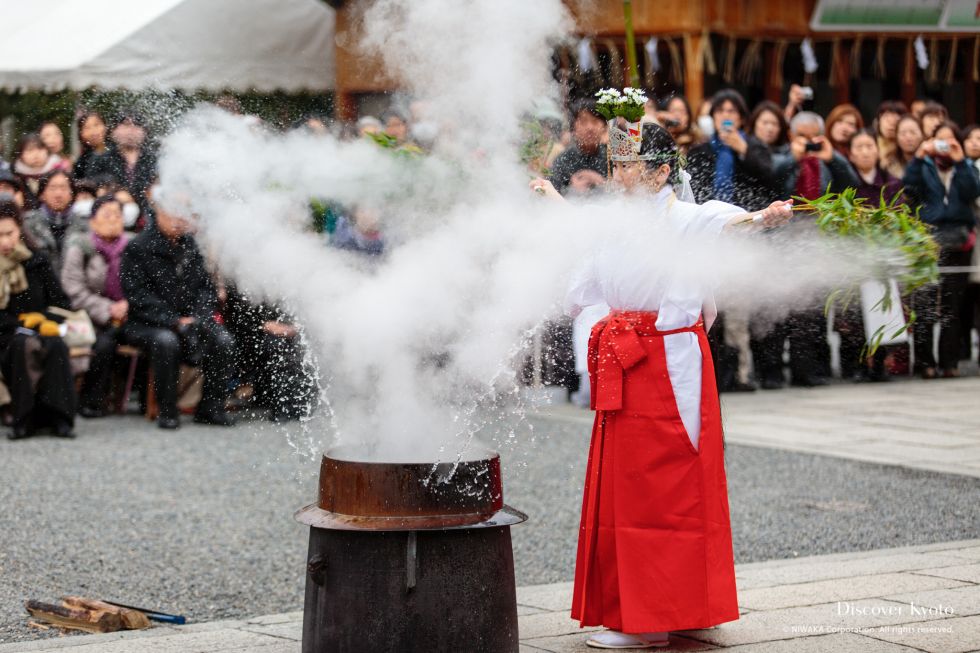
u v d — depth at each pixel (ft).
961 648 17.63
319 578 15.21
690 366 18.06
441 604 15.02
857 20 55.47
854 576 22.24
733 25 52.49
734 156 38.65
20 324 39.14
